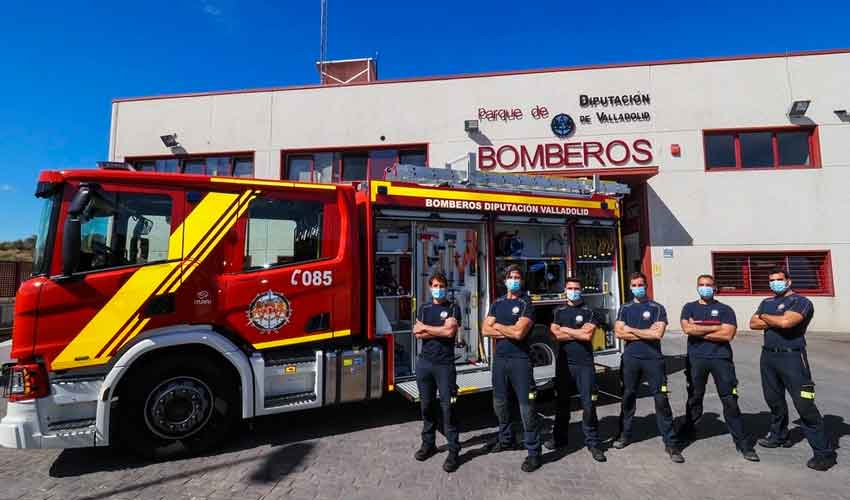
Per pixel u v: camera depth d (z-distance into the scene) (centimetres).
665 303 1215
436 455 419
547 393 616
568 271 613
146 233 404
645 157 1255
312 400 447
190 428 407
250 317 429
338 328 469
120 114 1388
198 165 1376
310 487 355
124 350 384
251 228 442
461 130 1316
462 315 550
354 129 1337
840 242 1178
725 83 1251
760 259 1206
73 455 414
